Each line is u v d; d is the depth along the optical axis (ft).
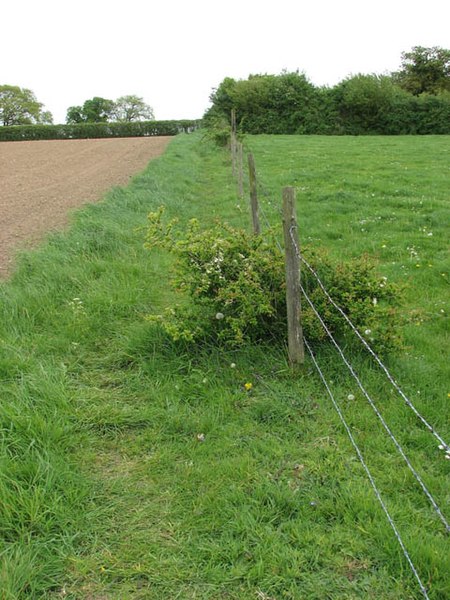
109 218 29.45
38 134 184.65
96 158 86.12
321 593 7.87
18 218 34.86
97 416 12.25
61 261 21.97
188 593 7.98
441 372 14.26
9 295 17.99
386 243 27.14
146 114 315.37
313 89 140.36
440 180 46.11
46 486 9.61
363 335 14.11
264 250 16.05
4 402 11.84
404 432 11.51
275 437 11.58
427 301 19.47
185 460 10.96
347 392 13.17
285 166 58.34
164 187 41.75
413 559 8.27
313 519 9.30
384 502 9.52
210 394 13.12
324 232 29.63
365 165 58.03
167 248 15.67
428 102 135.13
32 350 15.12
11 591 7.67
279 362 14.23
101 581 8.20
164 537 9.00
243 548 8.65
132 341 15.29
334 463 10.61
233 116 54.29
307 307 14.75
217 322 15.35
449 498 9.67
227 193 42.75
